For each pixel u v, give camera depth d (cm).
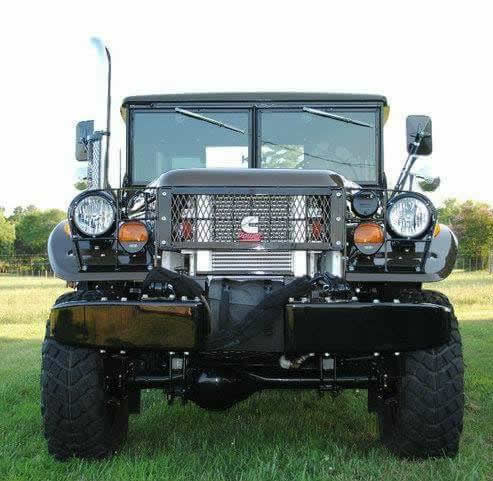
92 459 370
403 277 361
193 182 366
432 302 368
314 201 367
